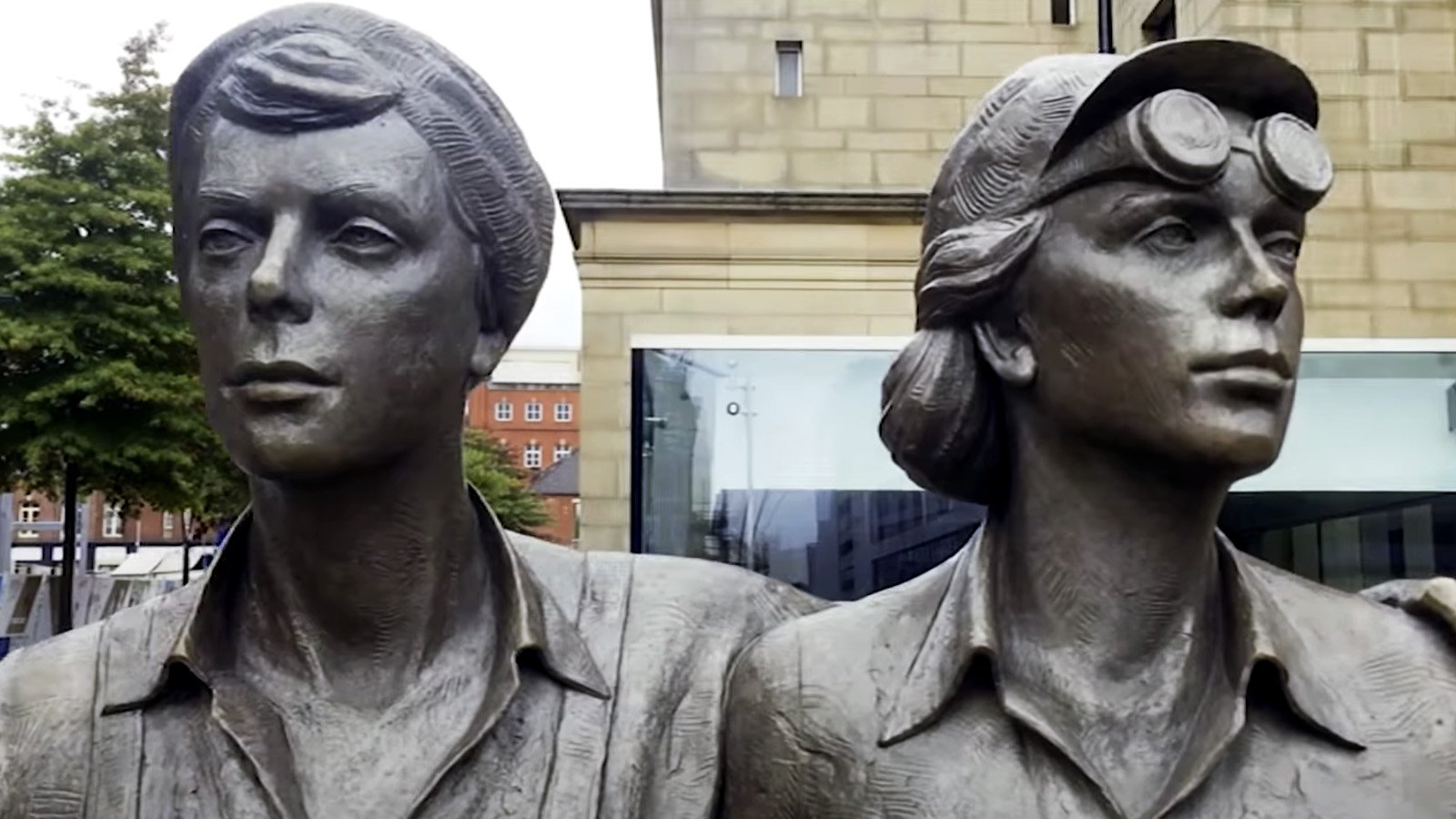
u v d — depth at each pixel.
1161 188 1.90
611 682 2.22
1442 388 4.30
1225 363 1.86
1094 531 2.01
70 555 12.22
